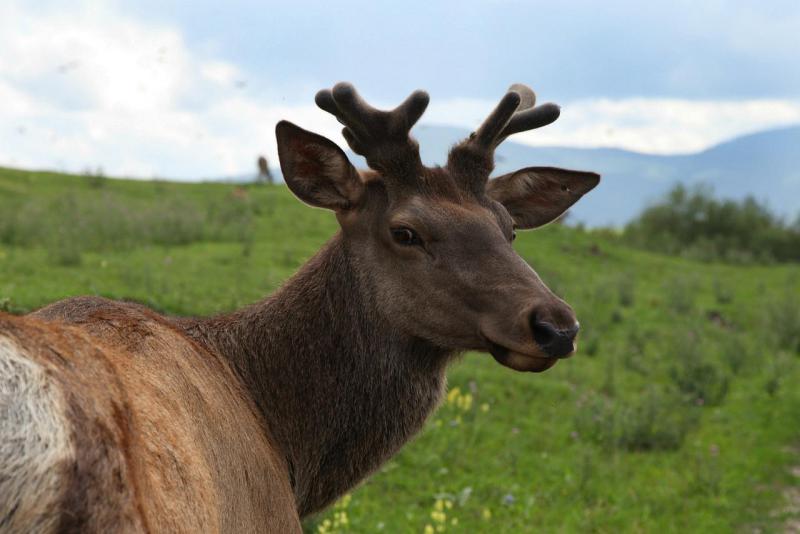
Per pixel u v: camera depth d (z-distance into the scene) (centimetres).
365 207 767
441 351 768
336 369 750
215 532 504
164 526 436
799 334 3175
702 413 2248
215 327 752
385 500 1524
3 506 368
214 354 719
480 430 1873
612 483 1734
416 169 761
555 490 1667
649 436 1962
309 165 765
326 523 1298
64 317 603
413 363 761
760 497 1741
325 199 768
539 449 1850
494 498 1597
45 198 3969
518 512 1556
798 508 1712
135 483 413
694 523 1593
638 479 1772
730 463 1894
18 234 2798
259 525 626
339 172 760
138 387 492
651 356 2723
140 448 439
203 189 5162
